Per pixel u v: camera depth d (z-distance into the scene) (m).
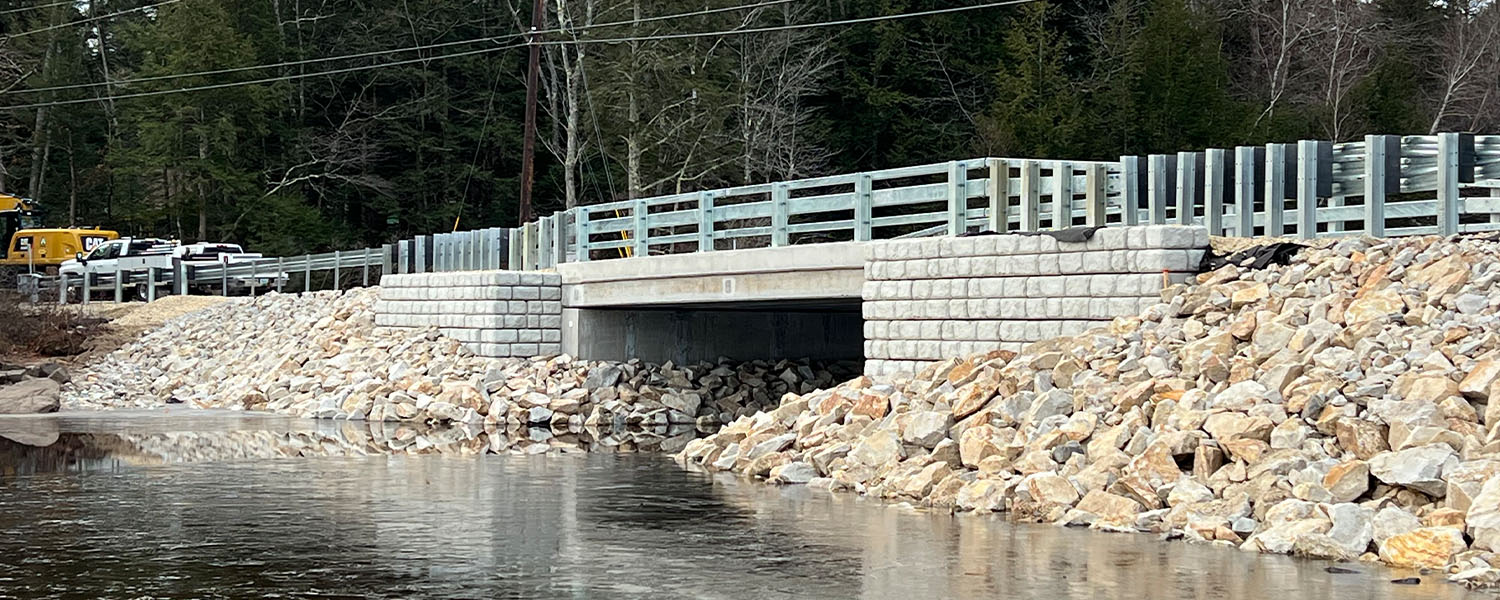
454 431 29.44
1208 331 19.81
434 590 13.20
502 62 73.25
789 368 35.03
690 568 14.18
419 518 17.30
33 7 78.31
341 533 16.23
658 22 59.16
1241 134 56.38
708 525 16.73
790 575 13.81
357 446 26.09
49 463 22.89
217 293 54.06
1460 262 19.22
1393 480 14.72
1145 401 18.39
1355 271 20.05
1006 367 20.95
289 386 35.06
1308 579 13.29
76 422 30.73
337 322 38.75
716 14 60.16
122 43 80.56
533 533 16.23
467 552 15.06
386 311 37.69
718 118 59.59
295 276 69.31
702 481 20.94
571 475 21.70
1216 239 22.67
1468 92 64.69
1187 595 12.73
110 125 79.88
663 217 31.25
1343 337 18.11
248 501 18.66
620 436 29.05
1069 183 24.09
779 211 27.67
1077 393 19.20
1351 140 58.91
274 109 72.75
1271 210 22.75
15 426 29.66
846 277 26.20
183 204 72.81
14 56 77.38
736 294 28.73
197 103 69.25
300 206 69.75
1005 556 14.62
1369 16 66.06
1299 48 65.19
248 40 70.00
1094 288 21.92
